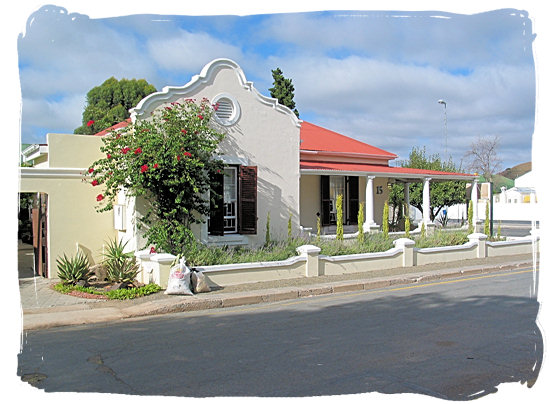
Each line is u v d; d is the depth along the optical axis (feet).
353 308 33.09
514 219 143.74
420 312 31.40
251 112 51.47
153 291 36.65
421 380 18.97
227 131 49.57
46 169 44.91
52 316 30.53
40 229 47.60
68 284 39.63
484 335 25.54
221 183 48.26
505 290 39.19
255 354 22.52
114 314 31.14
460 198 110.22
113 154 43.37
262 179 52.44
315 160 71.56
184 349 23.56
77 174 46.32
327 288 39.42
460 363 21.02
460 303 34.17
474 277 47.03
